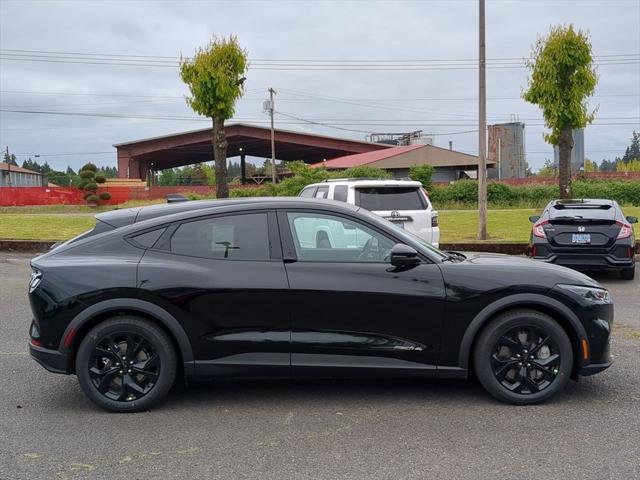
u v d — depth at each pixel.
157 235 4.98
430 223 10.45
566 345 4.79
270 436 4.31
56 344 4.76
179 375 5.35
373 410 4.79
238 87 18.41
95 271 4.79
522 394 4.84
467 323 4.80
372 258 4.92
